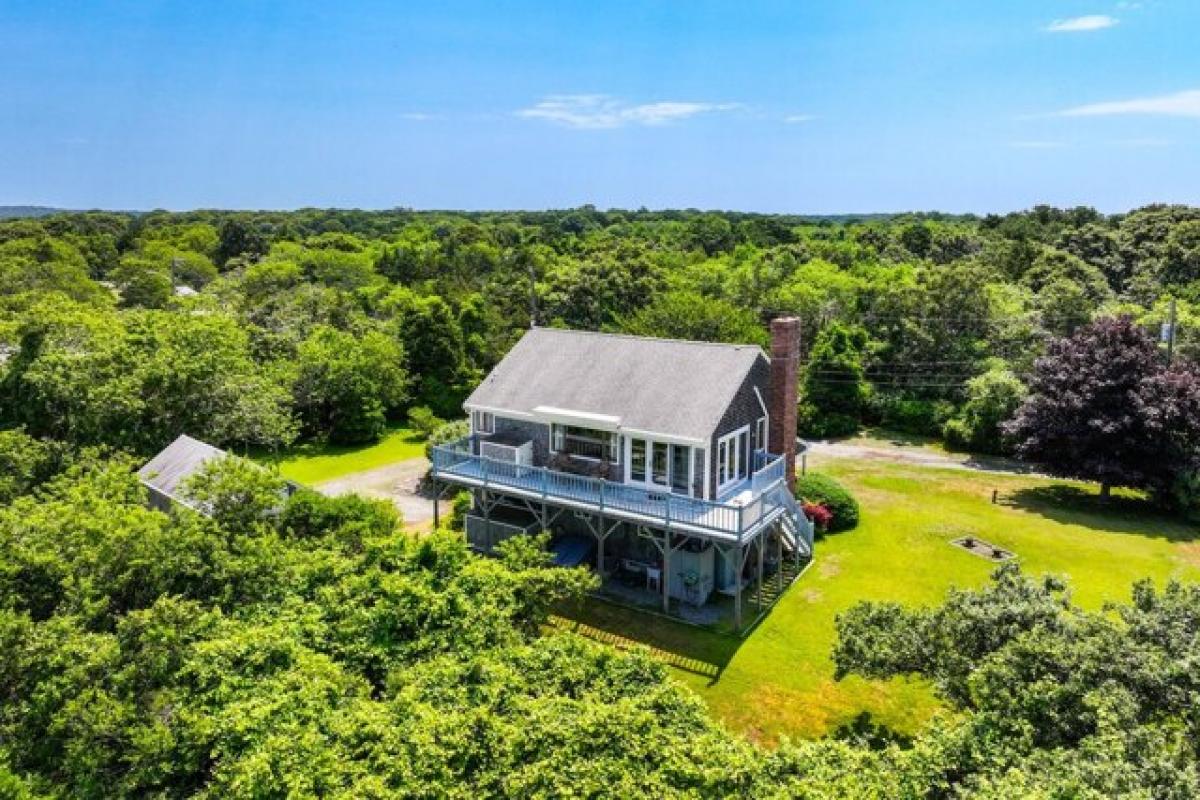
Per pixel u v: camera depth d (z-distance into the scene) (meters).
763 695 17.45
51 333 30.92
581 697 11.87
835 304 48.72
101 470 23.66
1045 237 82.50
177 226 108.44
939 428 42.38
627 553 23.62
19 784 10.01
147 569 14.46
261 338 42.84
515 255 77.19
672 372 23.89
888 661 14.43
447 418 46.19
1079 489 32.97
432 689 11.74
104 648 11.87
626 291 52.09
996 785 9.43
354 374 40.22
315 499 20.94
